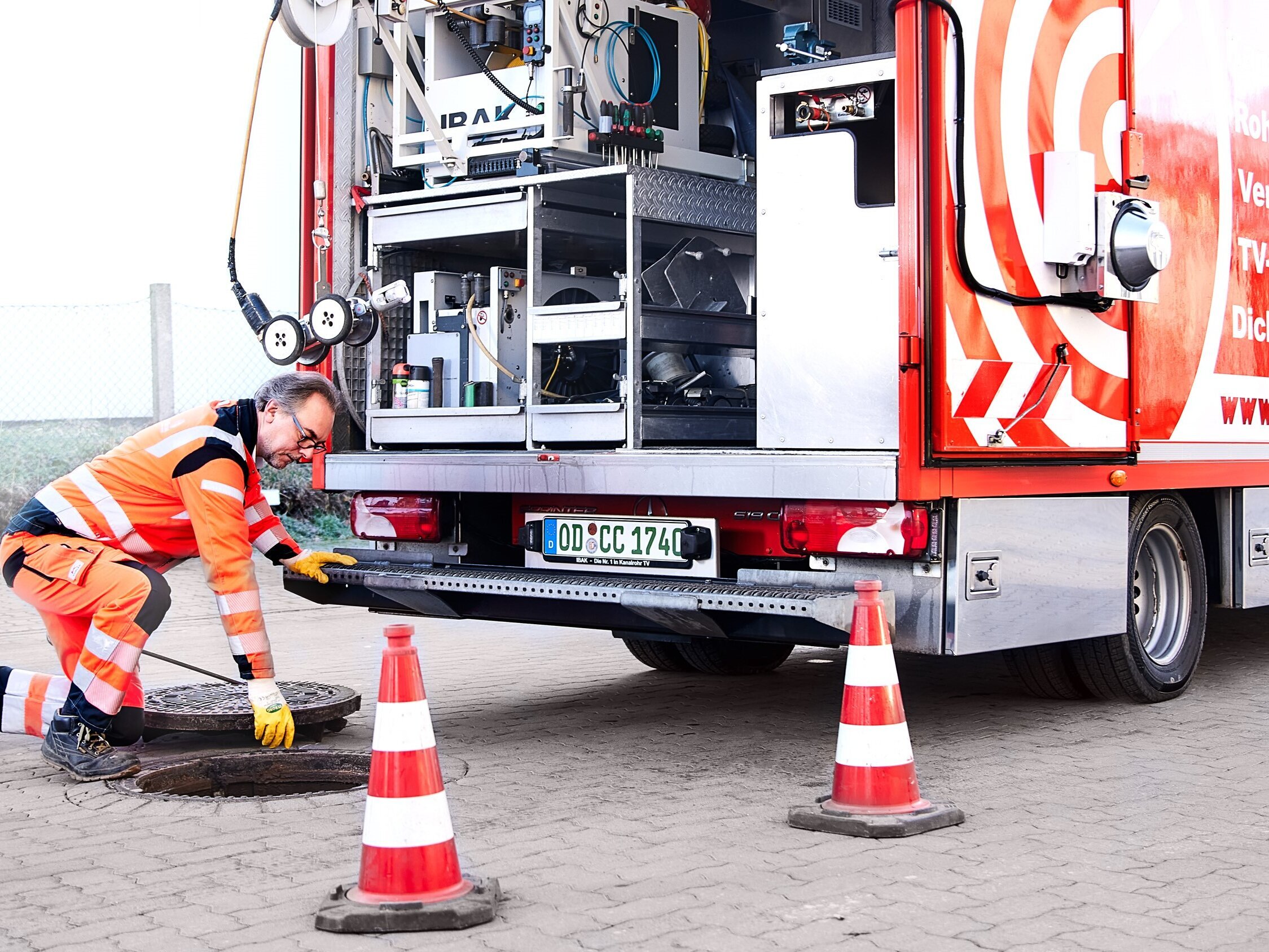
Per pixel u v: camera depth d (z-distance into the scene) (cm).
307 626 884
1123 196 504
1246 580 622
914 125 441
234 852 373
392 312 609
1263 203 627
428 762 319
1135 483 536
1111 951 291
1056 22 493
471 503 572
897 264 446
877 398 450
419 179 624
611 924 309
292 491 1216
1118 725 538
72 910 325
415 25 631
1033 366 479
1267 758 479
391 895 313
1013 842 373
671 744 512
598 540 522
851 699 394
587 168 595
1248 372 615
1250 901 323
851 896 327
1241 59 612
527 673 685
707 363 642
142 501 479
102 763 462
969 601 452
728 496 470
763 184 474
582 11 586
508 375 582
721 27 682
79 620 489
